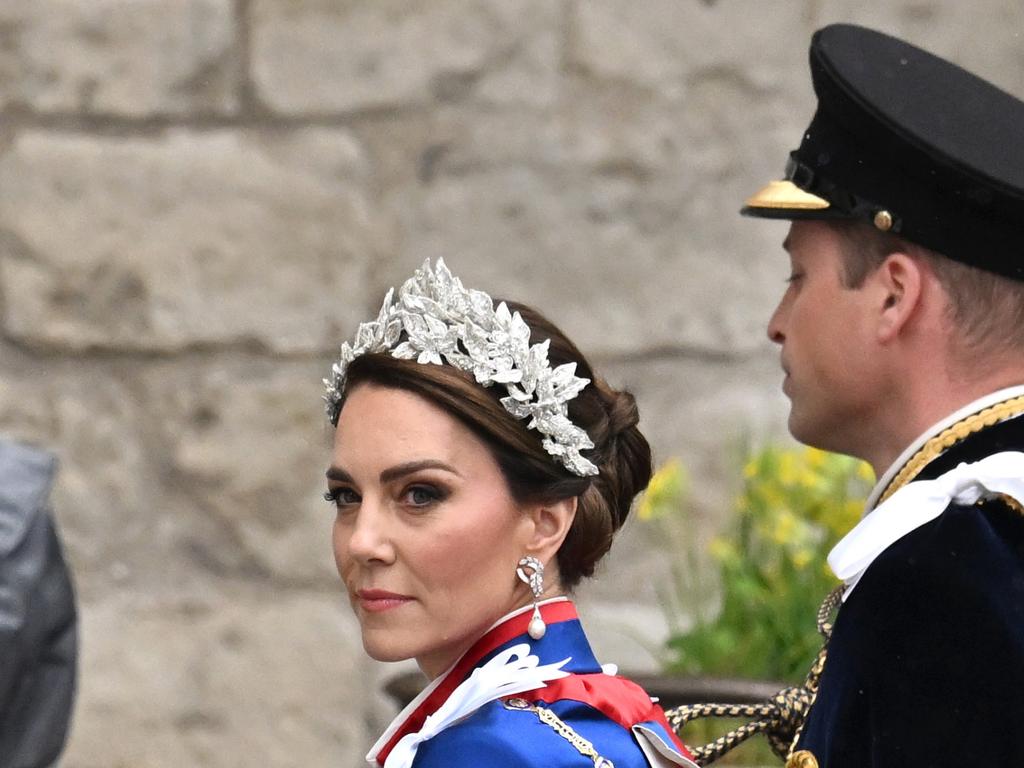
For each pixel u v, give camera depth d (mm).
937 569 6281
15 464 9875
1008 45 14875
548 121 14898
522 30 14883
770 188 7281
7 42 15000
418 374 6391
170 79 15000
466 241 14898
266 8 14984
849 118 6949
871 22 14883
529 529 6566
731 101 14828
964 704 6133
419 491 6379
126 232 14945
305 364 14922
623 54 14852
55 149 14938
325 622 14859
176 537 14930
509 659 6512
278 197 14945
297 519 14875
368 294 14922
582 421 6777
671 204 14836
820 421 7168
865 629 6391
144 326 14938
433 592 6359
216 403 14906
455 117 14922
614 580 14633
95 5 14992
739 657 12078
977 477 6375
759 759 11500
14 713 9500
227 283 14945
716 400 14758
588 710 6418
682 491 14633
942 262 6797
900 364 6887
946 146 6688
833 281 7027
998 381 6781
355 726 14867
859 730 6367
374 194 14945
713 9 14844
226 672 14867
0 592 9445
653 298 14820
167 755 14812
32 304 14938
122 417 14953
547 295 14844
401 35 14953
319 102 14984
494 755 6020
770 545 12859
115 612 14875
